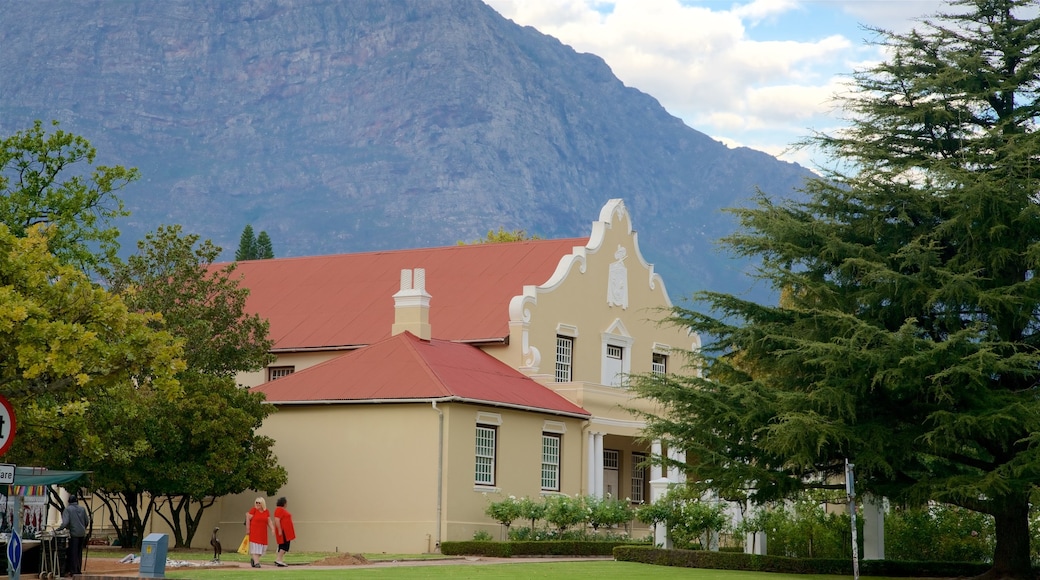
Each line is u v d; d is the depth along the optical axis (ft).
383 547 135.44
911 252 97.40
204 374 133.08
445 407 135.13
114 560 109.60
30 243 80.84
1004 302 95.04
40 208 113.91
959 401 96.63
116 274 140.15
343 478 139.23
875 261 101.40
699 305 109.40
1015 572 100.42
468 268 177.78
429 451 134.82
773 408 97.60
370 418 138.92
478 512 137.69
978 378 92.68
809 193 105.60
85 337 74.74
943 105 102.17
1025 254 96.27
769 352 104.22
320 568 100.01
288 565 105.81
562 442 152.56
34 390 82.69
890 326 102.68
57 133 115.65
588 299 171.32
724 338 106.73
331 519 139.03
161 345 80.43
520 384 152.15
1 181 112.88
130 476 124.16
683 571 101.14
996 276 98.63
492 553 124.36
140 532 136.05
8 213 110.73
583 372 168.86
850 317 94.84
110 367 80.02
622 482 171.01
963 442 99.30
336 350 166.91
